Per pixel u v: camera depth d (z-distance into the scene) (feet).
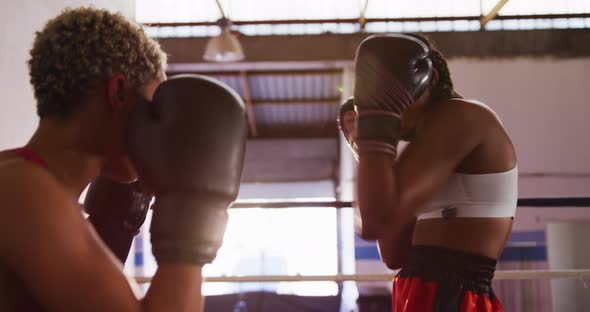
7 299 2.30
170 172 2.17
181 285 2.13
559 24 30.07
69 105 2.44
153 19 30.42
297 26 30.89
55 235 2.10
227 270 46.80
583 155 28.35
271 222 48.06
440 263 3.67
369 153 3.25
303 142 44.19
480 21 30.25
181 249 2.16
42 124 2.53
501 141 3.68
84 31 2.39
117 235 3.05
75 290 2.09
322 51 29.84
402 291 3.78
